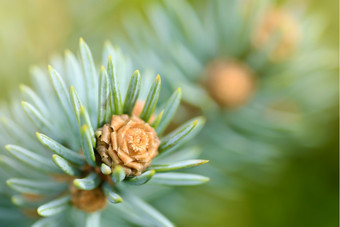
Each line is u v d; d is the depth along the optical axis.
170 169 0.11
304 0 0.16
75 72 0.12
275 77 0.16
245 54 0.16
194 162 0.11
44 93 0.13
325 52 0.16
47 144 0.11
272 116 0.16
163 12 0.16
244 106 0.16
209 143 0.16
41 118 0.12
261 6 0.15
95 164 0.11
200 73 0.16
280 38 0.15
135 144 0.11
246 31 0.15
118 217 0.14
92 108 0.12
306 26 0.16
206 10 0.16
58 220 0.13
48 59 0.16
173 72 0.15
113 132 0.11
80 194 0.12
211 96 0.16
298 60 0.16
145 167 0.11
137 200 0.12
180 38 0.16
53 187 0.12
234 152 0.16
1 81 0.16
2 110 0.14
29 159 0.12
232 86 0.15
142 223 0.13
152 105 0.12
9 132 0.13
